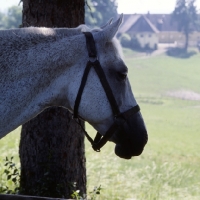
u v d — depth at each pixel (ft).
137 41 385.29
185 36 421.18
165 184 31.48
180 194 30.63
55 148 21.97
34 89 14.80
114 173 32.89
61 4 21.57
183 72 290.97
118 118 15.21
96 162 35.24
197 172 52.70
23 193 22.11
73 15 21.84
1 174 27.04
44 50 14.90
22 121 14.94
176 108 186.39
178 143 91.40
